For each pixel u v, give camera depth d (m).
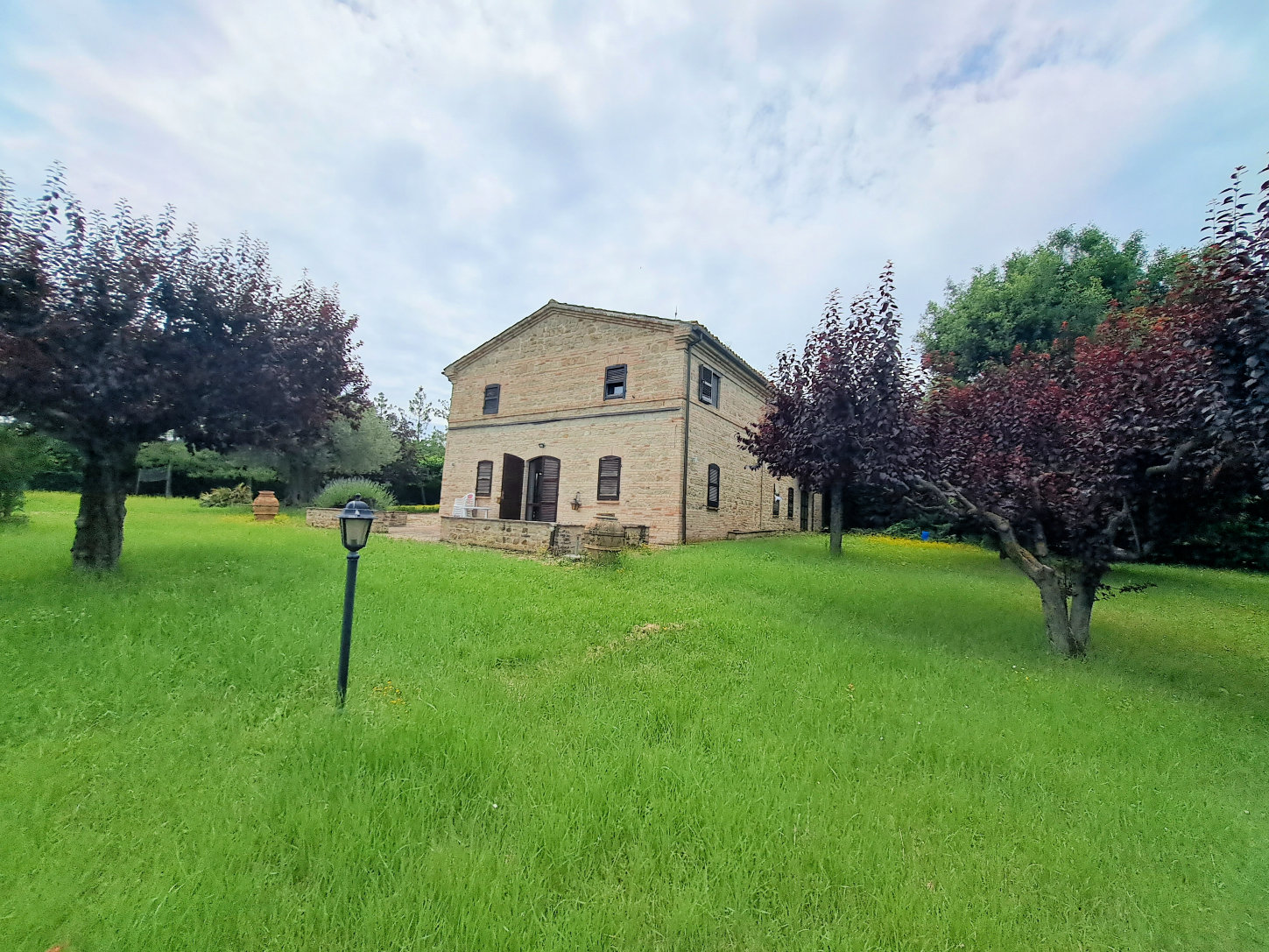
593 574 9.95
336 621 5.71
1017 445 7.68
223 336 8.17
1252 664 6.58
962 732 3.81
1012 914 2.17
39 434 9.40
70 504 22.09
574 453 17.88
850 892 2.26
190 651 4.67
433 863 2.24
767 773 3.10
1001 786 3.20
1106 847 2.69
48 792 2.62
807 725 3.89
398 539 14.92
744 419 20.23
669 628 6.18
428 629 5.68
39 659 4.27
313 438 10.28
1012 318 18.92
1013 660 6.03
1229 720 4.65
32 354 6.45
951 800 2.98
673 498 15.88
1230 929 2.19
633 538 15.00
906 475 6.88
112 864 2.21
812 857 2.44
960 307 20.59
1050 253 19.52
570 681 4.54
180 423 8.20
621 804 2.71
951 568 14.88
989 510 7.25
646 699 4.14
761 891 2.25
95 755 3.00
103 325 7.13
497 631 5.86
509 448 19.45
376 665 4.63
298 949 1.86
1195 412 5.28
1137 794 3.17
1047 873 2.47
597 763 3.10
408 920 1.99
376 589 7.33
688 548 14.80
